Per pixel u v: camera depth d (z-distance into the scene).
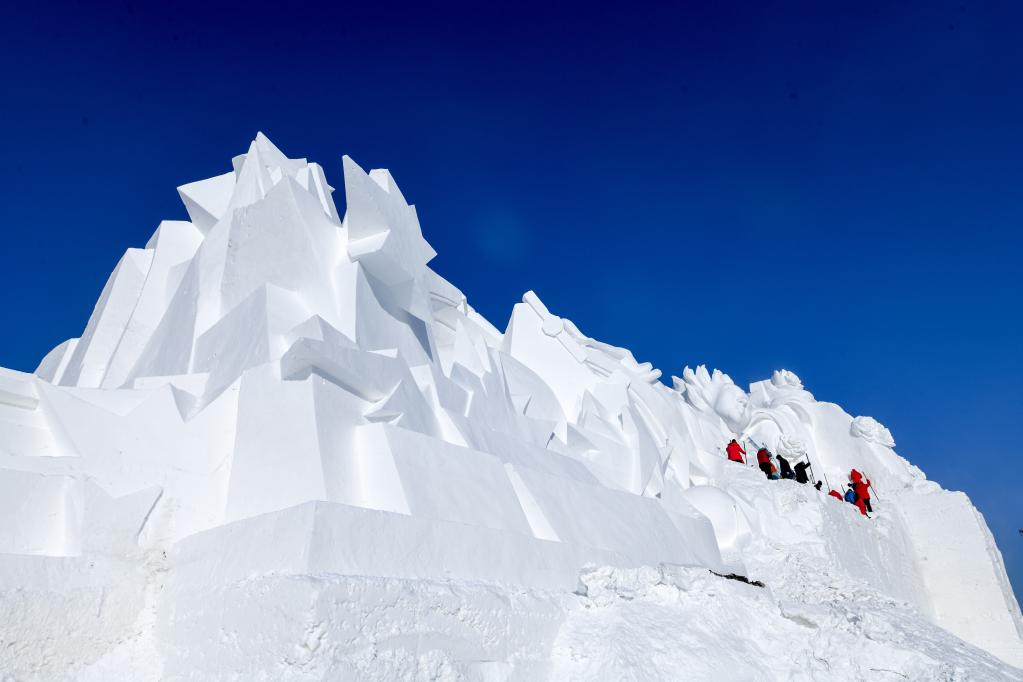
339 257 11.48
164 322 12.34
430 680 6.71
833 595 13.56
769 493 17.86
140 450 8.34
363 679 6.22
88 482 7.65
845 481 24.89
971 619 21.06
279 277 11.00
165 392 8.95
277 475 8.13
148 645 7.36
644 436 16.81
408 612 6.76
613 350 19.64
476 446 10.63
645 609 8.37
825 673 8.16
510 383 15.68
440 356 14.15
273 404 8.61
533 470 10.59
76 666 6.89
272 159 13.31
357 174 11.14
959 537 22.08
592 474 13.95
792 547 16.38
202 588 7.21
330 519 6.93
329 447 8.33
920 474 24.62
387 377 9.64
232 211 12.34
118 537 7.60
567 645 8.07
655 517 12.61
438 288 14.02
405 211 12.45
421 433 9.55
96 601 7.16
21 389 8.43
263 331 9.71
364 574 6.95
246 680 6.28
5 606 6.49
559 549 9.27
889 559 20.05
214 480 8.63
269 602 6.33
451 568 7.80
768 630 8.55
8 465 7.57
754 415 25.84
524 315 18.52
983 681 8.03
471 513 8.89
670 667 7.60
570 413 17.02
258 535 7.13
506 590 8.00
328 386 8.82
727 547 16.00
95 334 13.03
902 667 8.26
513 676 7.46
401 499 8.26
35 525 7.46
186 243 14.09
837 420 25.83
